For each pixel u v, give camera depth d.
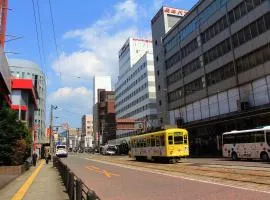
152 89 100.38
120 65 134.50
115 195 14.03
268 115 37.78
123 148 90.12
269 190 12.99
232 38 47.19
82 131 187.25
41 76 110.06
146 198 12.78
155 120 86.12
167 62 70.31
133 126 84.00
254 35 42.47
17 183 19.14
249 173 19.56
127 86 122.88
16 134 26.91
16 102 54.50
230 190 13.53
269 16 39.72
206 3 54.41
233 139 35.88
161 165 32.00
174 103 66.62
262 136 31.67
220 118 44.78
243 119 42.09
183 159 42.84
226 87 48.50
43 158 71.94
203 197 12.19
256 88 41.91
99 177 22.84
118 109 135.38
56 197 13.27
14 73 103.12
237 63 46.16
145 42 123.56
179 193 13.55
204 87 54.97
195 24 58.03
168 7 74.31
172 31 67.75
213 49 52.31
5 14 37.66
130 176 22.48
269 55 39.75
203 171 22.69
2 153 25.84
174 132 35.81
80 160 55.94
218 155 47.31
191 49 59.69
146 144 40.88
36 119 107.25
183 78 62.72
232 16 47.19
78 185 9.44
